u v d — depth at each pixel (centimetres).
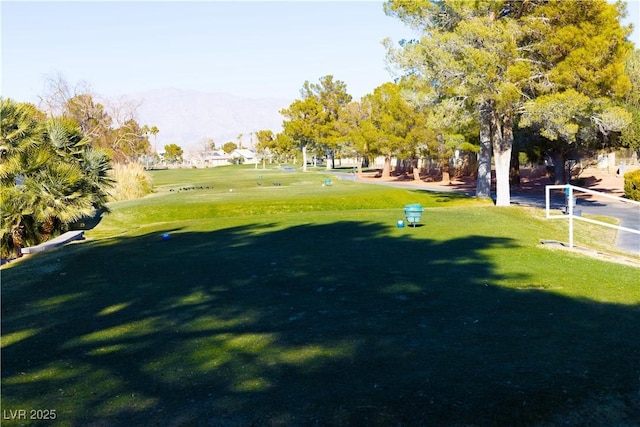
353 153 6775
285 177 5753
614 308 753
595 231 1917
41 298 882
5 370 564
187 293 873
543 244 1332
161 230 1756
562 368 533
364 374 526
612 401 462
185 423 436
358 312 741
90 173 2292
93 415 454
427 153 4969
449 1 2202
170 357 588
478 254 1180
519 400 463
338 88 8744
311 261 1109
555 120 2098
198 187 4350
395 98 4841
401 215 2006
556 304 774
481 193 3059
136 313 770
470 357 566
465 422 430
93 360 586
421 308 757
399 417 438
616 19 2175
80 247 1447
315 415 445
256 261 1125
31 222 1912
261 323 701
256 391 493
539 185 4350
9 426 438
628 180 3177
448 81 2253
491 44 2073
